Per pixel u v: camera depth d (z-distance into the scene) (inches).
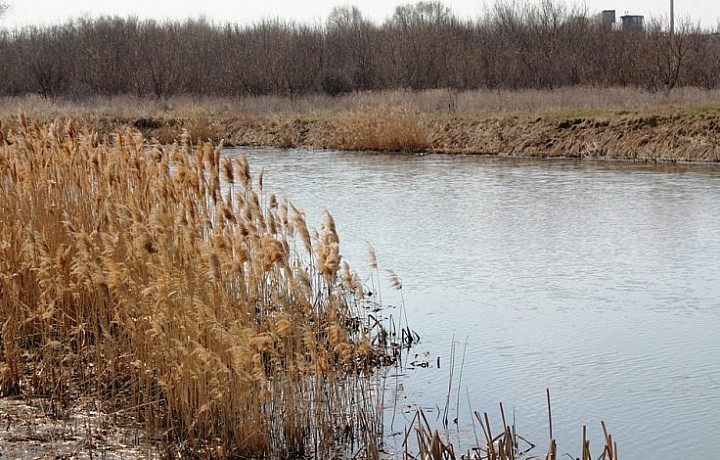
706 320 510.9
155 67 2234.3
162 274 362.9
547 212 871.7
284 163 1336.1
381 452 341.4
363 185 1079.6
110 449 332.2
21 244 427.5
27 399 379.2
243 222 395.2
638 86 1742.1
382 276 616.1
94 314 382.0
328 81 2135.8
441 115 1572.3
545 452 345.7
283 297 391.2
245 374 335.3
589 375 426.3
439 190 1030.4
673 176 1087.6
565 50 2042.3
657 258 664.4
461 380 419.5
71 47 2522.1
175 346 349.1
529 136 1390.3
